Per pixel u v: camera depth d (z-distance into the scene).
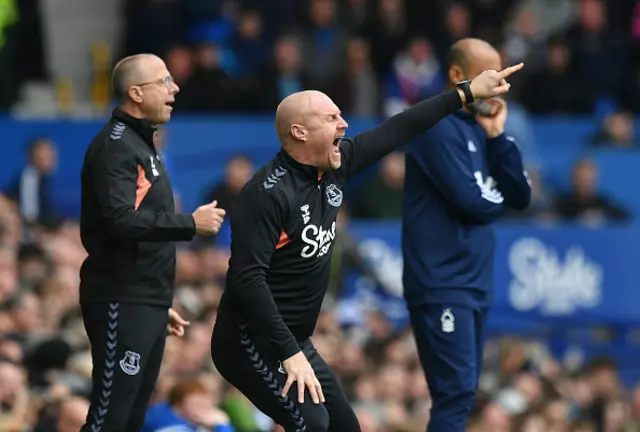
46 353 34.00
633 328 54.41
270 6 66.44
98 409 22.86
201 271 46.78
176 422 29.55
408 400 43.69
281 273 21.73
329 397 22.53
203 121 56.09
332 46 61.56
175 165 55.84
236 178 52.25
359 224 52.28
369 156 22.61
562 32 69.06
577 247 53.91
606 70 67.12
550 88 65.06
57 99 64.06
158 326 23.25
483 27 64.88
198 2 63.41
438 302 25.72
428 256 25.91
